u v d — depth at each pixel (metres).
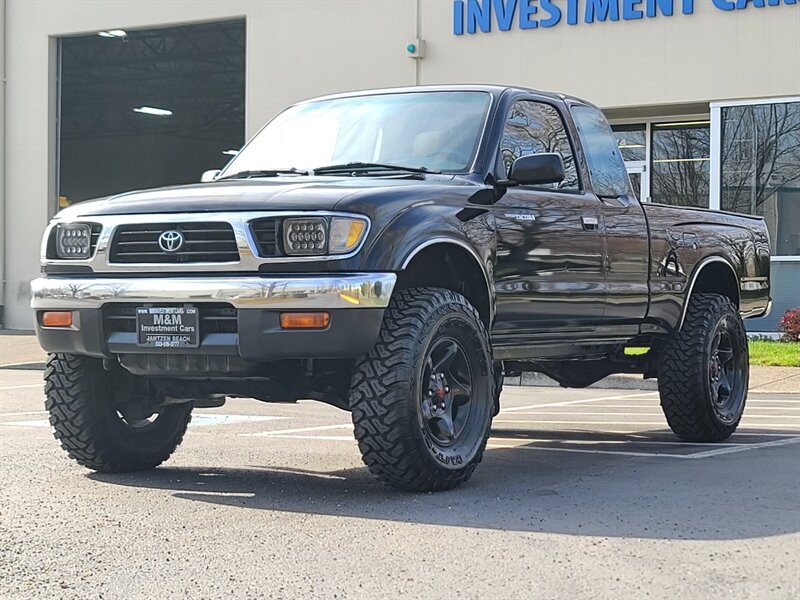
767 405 11.24
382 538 4.80
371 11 20.73
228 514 5.33
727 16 18.02
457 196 6.00
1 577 4.24
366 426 5.51
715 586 4.07
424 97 6.97
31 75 24.77
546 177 6.22
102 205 5.96
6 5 24.92
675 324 7.98
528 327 6.56
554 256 6.65
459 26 19.91
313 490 5.98
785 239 17.88
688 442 8.25
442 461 5.75
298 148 7.00
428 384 5.73
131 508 5.49
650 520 5.16
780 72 17.73
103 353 5.80
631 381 13.78
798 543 4.72
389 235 5.50
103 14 23.94
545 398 12.41
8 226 24.92
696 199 19.41
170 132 41.44
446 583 4.11
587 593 3.98
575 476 6.45
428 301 5.69
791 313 16.98
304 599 3.93
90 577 4.23
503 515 5.27
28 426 8.91
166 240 5.62
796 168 17.75
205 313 5.53
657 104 18.50
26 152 24.81
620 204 7.45
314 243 5.39
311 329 5.33
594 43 18.91
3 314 24.91
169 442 6.74
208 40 29.94
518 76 19.48
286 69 21.53
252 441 8.11
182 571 4.30
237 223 5.47
